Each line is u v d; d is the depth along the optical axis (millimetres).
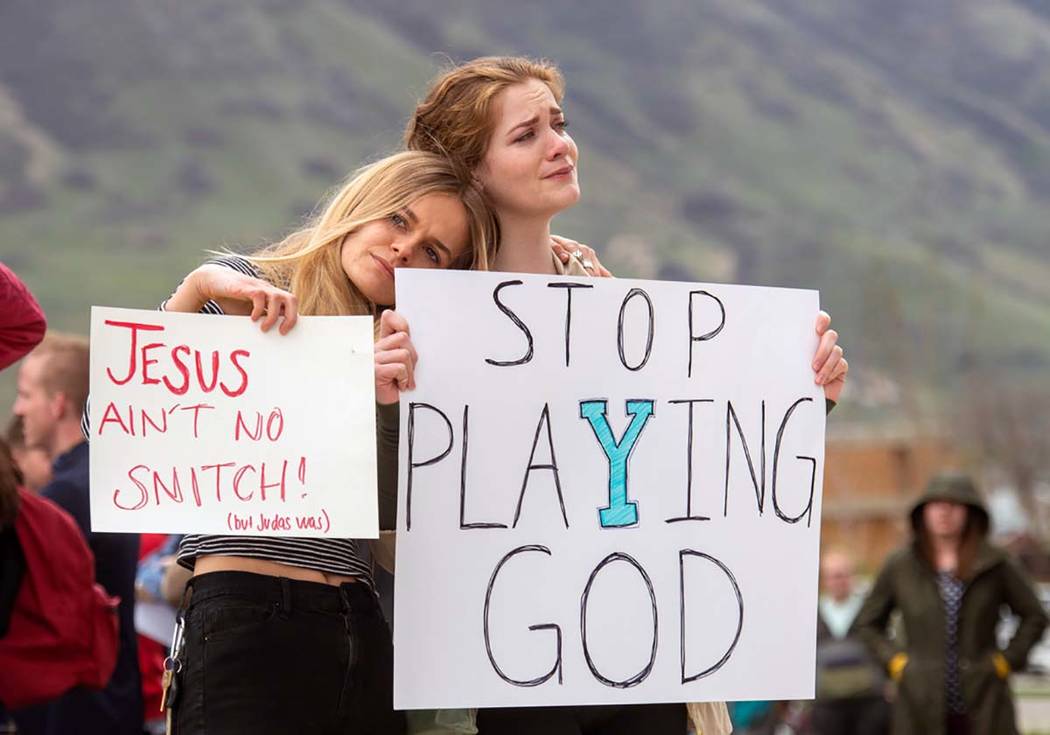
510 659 5125
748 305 5449
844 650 14125
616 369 5301
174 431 4875
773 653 5375
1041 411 80000
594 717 5477
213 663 4836
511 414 5191
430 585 5090
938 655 11844
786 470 5449
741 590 5363
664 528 5305
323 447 4914
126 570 8078
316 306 5266
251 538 4953
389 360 5039
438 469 5117
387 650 5164
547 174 5457
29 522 7426
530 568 5172
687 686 5285
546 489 5207
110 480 4812
